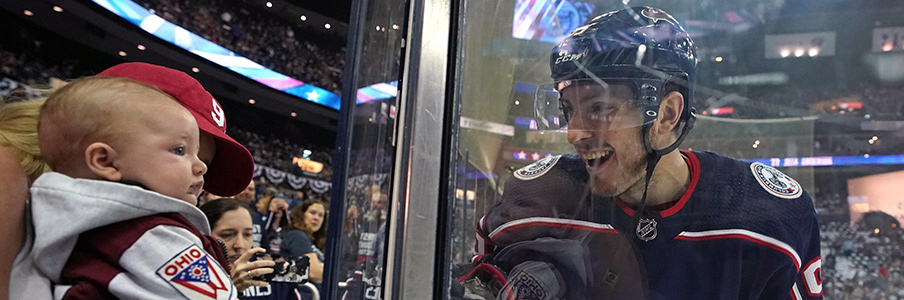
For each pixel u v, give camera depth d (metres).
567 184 0.37
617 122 0.37
